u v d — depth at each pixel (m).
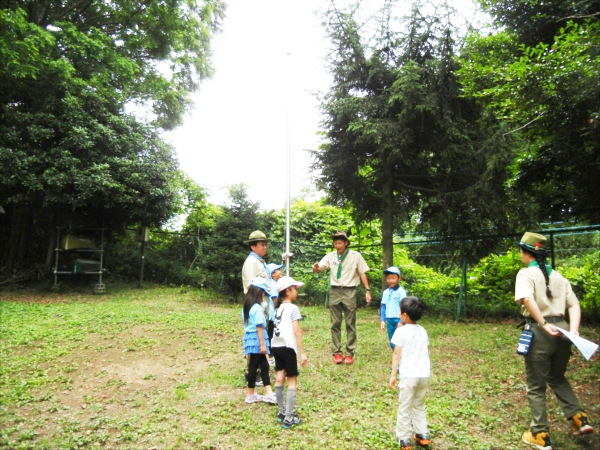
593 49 5.33
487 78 6.57
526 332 4.22
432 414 4.81
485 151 9.62
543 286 4.23
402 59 10.44
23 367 6.52
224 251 13.02
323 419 4.77
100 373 6.33
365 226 13.66
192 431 4.49
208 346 7.79
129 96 16.98
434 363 6.62
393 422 4.66
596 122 5.27
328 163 10.98
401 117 9.77
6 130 13.25
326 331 8.97
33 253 16.05
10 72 12.61
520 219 9.66
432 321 9.75
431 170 11.02
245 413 4.92
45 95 14.22
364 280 7.07
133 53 17.02
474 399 5.25
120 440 4.32
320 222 16.64
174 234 17.02
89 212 14.92
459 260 10.91
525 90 5.73
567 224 10.34
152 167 14.63
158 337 8.32
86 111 14.47
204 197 18.14
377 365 6.63
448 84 9.67
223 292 13.81
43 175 12.98
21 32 12.60
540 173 7.65
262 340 5.06
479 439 4.29
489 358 6.77
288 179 11.01
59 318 9.95
